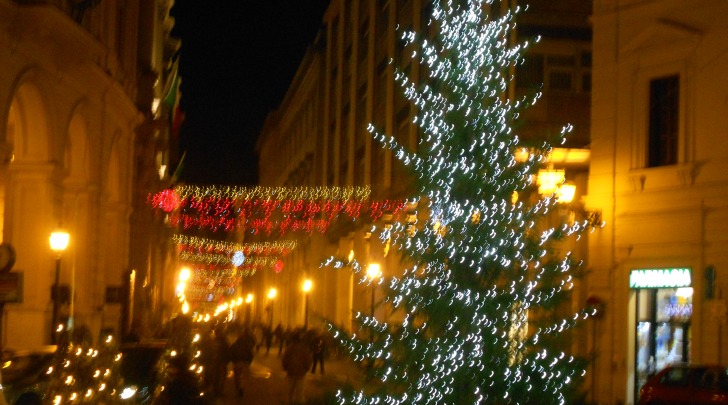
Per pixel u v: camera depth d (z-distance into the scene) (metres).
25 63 21.45
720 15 21.78
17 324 23.11
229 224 56.25
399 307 11.83
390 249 13.16
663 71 23.06
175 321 26.22
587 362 11.49
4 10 19.61
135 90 37.25
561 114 28.75
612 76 24.20
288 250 74.06
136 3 36.62
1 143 19.75
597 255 24.14
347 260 12.62
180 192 52.84
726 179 21.36
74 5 25.62
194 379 11.37
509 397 11.12
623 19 24.05
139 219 46.62
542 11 29.23
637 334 23.44
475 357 11.17
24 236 23.52
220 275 106.19
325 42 63.06
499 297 11.18
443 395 11.27
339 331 11.98
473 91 11.52
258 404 24.17
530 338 11.29
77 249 28.44
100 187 29.36
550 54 29.06
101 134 29.75
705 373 19.02
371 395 11.74
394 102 42.88
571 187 19.58
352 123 52.12
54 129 24.00
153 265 56.34
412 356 11.48
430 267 11.55
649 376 21.70
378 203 42.88
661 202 22.83
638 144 23.52
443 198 11.48
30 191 23.66
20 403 12.95
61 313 24.89
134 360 15.38
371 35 48.00
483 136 11.39
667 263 22.53
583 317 11.64
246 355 26.03
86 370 12.58
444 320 11.37
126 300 36.28
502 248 11.22
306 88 70.62
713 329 21.11
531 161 11.67
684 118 22.42
